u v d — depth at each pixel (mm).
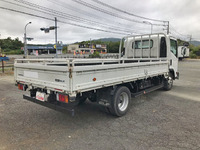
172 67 7504
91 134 3436
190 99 6234
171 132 3521
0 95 6723
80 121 4129
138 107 5254
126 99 4555
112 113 4285
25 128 3719
